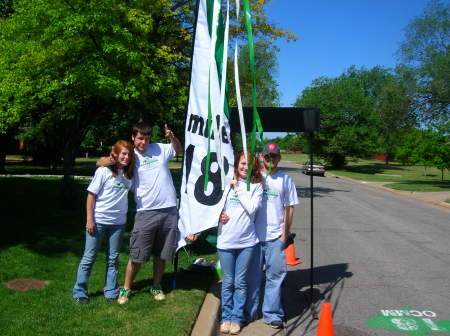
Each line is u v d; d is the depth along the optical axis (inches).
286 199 179.0
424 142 1090.7
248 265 171.8
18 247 252.2
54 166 972.6
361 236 394.0
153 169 181.5
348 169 1936.5
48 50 388.2
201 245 271.6
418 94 1058.1
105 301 179.9
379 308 209.0
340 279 254.4
